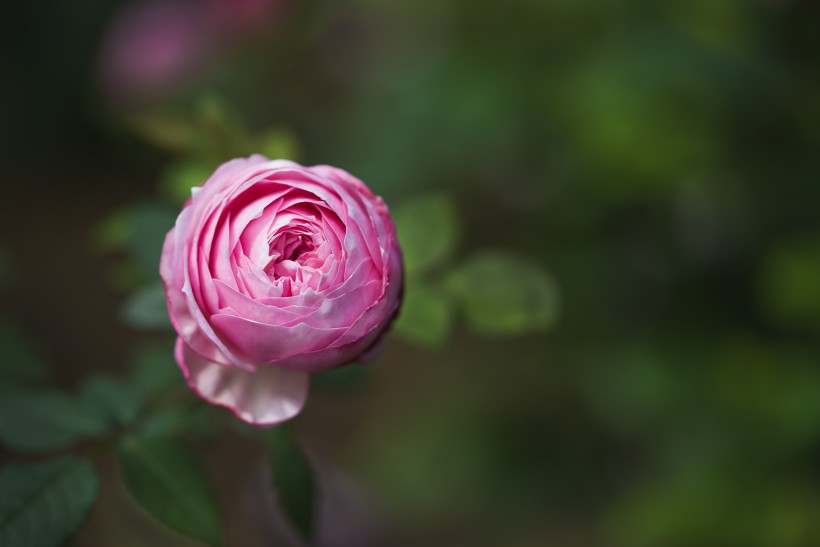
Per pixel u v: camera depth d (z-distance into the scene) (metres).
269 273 0.46
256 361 0.46
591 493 1.07
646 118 0.72
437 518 1.16
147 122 0.53
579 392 1.03
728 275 0.81
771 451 0.73
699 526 0.73
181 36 1.13
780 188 0.73
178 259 0.45
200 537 0.46
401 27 1.01
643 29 0.74
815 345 0.76
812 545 0.70
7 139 1.80
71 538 0.46
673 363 0.79
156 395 0.51
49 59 1.79
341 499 0.96
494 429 1.08
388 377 1.40
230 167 0.46
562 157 0.87
